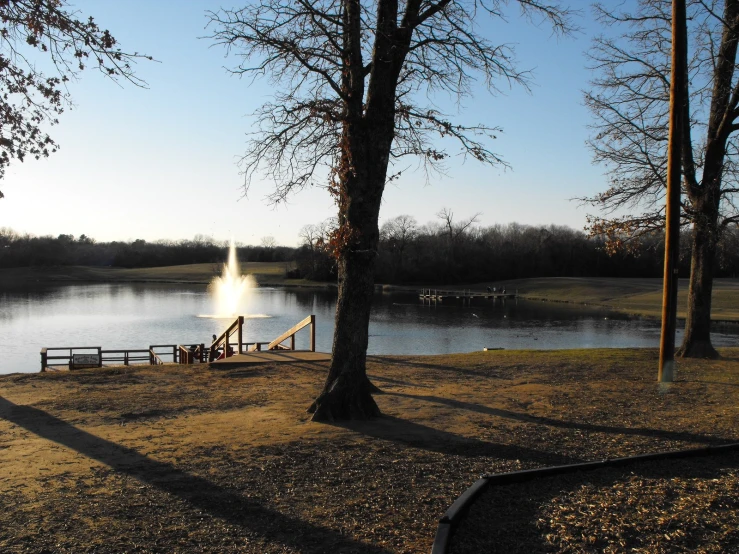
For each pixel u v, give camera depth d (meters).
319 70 8.58
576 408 9.73
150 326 42.00
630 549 4.61
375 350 31.33
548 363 15.08
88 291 78.50
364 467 6.53
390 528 4.91
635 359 15.74
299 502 5.48
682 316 47.94
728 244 17.02
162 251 148.12
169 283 99.56
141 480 6.02
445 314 53.97
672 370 11.88
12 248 119.62
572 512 5.28
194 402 10.03
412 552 4.47
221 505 5.38
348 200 8.84
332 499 5.57
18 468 6.38
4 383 11.90
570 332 40.12
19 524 4.90
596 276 104.44
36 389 11.27
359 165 8.79
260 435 7.79
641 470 6.46
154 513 5.18
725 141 15.88
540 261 106.00
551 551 4.53
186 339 35.78
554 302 70.44
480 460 6.86
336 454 6.98
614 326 44.03
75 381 12.17
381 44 8.77
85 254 141.12
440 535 4.48
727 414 9.31
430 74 9.85
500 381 12.50
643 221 16.23
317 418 8.64
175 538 4.68
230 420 8.68
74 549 4.46
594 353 17.14
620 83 16.31
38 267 117.44
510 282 98.56
